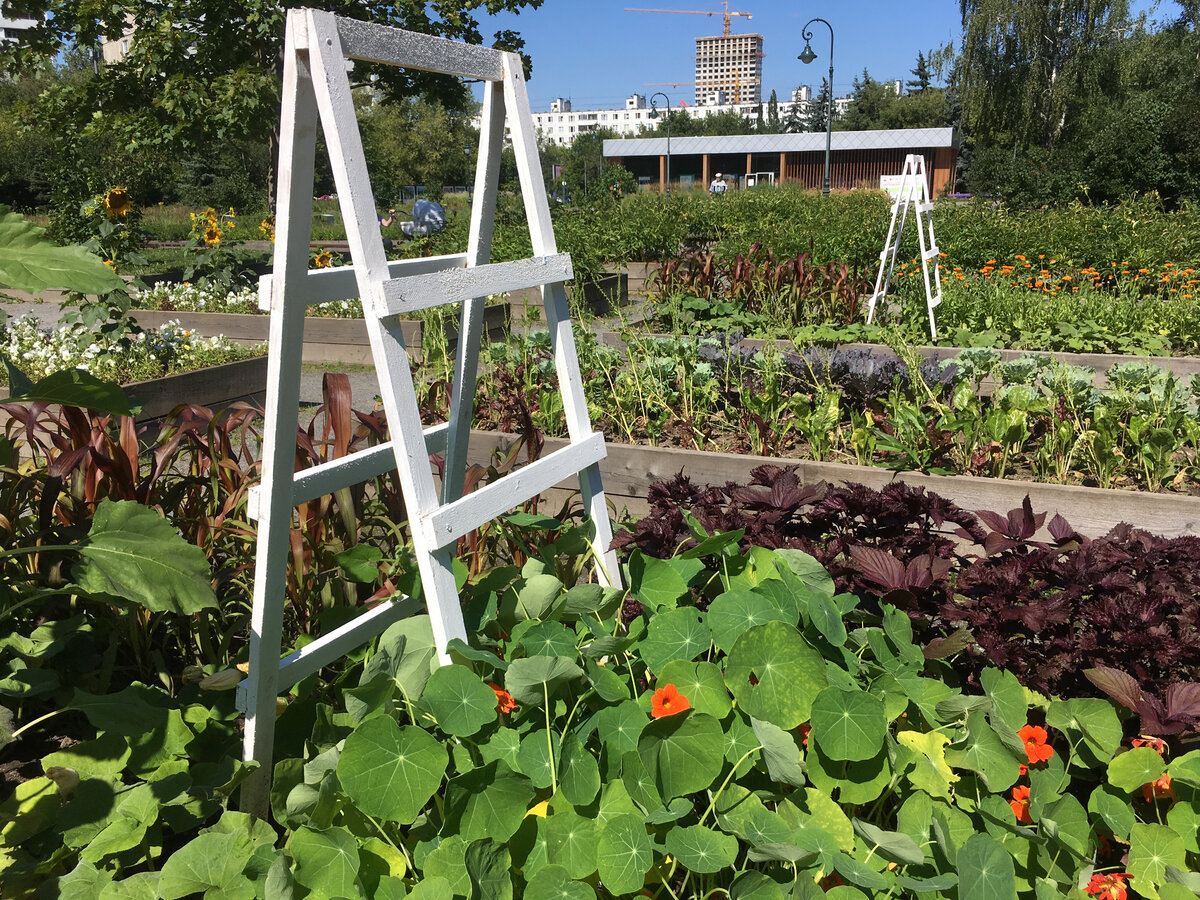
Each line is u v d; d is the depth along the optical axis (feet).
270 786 6.15
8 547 7.84
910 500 8.66
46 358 19.70
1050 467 13.83
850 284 28.17
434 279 6.01
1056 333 24.22
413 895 4.65
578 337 19.74
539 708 5.85
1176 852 5.68
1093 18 106.11
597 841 5.20
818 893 4.74
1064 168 70.13
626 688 6.02
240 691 5.92
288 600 8.70
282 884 4.74
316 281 5.76
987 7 108.99
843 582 7.98
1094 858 5.76
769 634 5.72
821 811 5.43
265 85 44.86
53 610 7.95
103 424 8.39
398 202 126.93
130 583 5.82
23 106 48.32
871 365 17.48
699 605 8.00
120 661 8.24
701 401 16.70
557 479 7.21
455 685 5.54
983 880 4.74
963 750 5.97
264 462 5.76
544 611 6.54
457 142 151.84
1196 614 7.39
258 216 109.60
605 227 43.98
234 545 8.80
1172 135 68.23
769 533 8.39
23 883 5.53
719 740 5.35
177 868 5.17
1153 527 12.00
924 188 25.25
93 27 47.65
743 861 5.49
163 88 46.55
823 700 5.39
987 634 7.41
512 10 54.08
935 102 210.79
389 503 9.10
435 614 5.89
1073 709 6.29
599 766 5.70
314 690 7.30
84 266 4.98
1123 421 14.87
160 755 6.28
